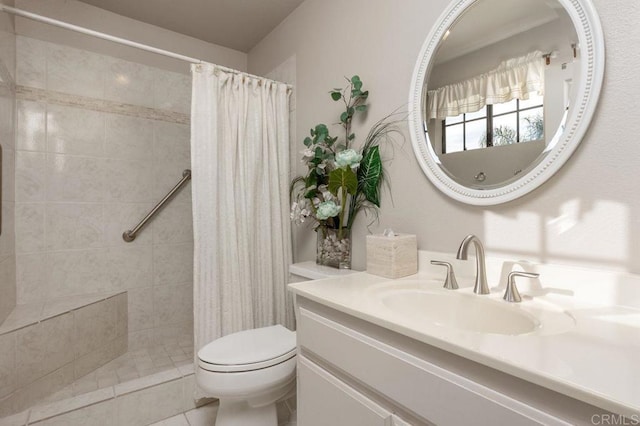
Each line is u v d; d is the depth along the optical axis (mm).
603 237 834
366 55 1556
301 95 2018
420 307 1050
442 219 1225
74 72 2021
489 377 592
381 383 793
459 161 1152
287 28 2178
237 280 1708
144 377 1697
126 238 2178
